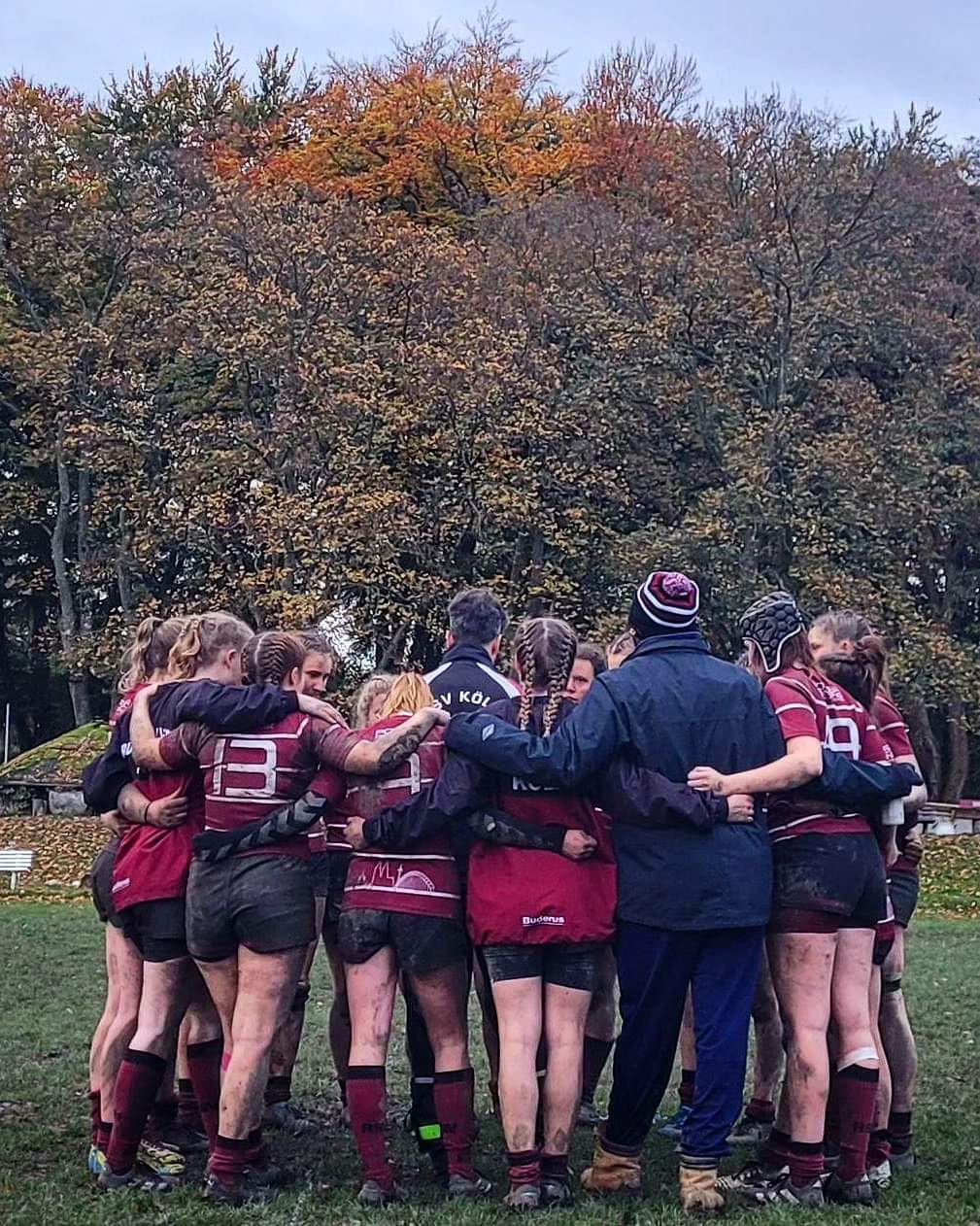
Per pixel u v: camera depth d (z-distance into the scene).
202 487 29.25
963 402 28.64
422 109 35.91
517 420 27.66
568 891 5.48
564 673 5.78
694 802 5.26
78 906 18.81
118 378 31.47
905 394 29.30
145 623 6.30
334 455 28.20
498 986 5.52
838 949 5.58
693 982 5.41
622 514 29.62
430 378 27.80
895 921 6.06
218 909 5.46
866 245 28.94
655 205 32.72
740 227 28.91
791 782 5.32
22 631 41.47
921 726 30.98
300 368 27.67
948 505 28.48
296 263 28.73
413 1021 6.16
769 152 29.03
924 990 11.70
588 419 28.25
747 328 28.39
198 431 29.12
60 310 36.16
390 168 35.50
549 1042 5.55
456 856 5.73
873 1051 5.57
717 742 5.38
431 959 5.58
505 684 6.29
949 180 30.75
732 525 26.80
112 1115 5.83
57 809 29.61
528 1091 5.44
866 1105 5.52
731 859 5.30
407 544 27.84
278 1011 5.53
